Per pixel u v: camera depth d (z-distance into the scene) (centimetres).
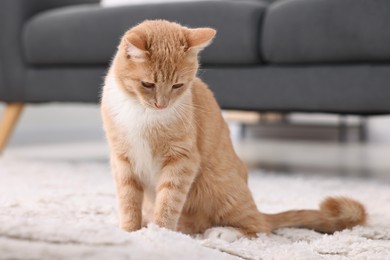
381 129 486
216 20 245
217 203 154
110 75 157
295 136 512
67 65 293
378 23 209
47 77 298
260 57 242
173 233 119
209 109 157
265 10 245
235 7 243
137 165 149
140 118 145
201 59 251
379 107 217
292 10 229
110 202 180
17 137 437
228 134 162
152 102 144
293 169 313
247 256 121
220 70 250
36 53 296
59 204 174
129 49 146
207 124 154
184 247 107
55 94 296
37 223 103
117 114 149
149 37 146
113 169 153
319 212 157
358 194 212
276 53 235
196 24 248
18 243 95
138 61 145
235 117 473
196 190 154
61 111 474
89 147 423
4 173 250
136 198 150
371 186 233
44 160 319
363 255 123
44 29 291
